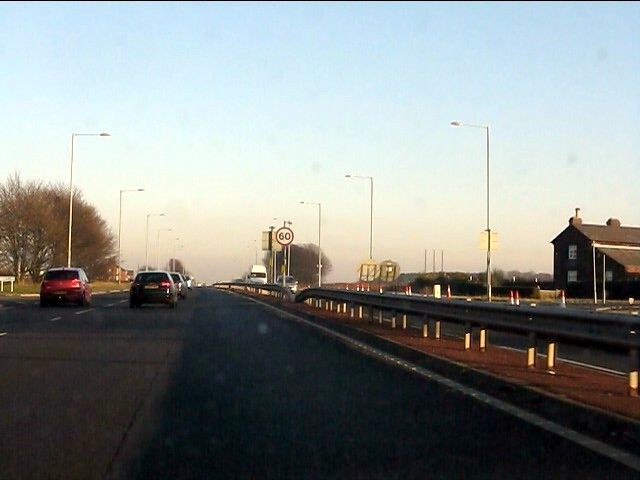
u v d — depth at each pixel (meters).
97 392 13.19
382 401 12.30
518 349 18.92
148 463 8.59
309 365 16.64
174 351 19.36
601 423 10.02
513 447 9.27
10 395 12.87
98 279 93.25
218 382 14.27
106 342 21.55
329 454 8.98
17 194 76.56
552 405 11.26
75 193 82.38
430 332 23.56
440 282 68.75
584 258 72.62
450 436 9.84
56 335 23.66
